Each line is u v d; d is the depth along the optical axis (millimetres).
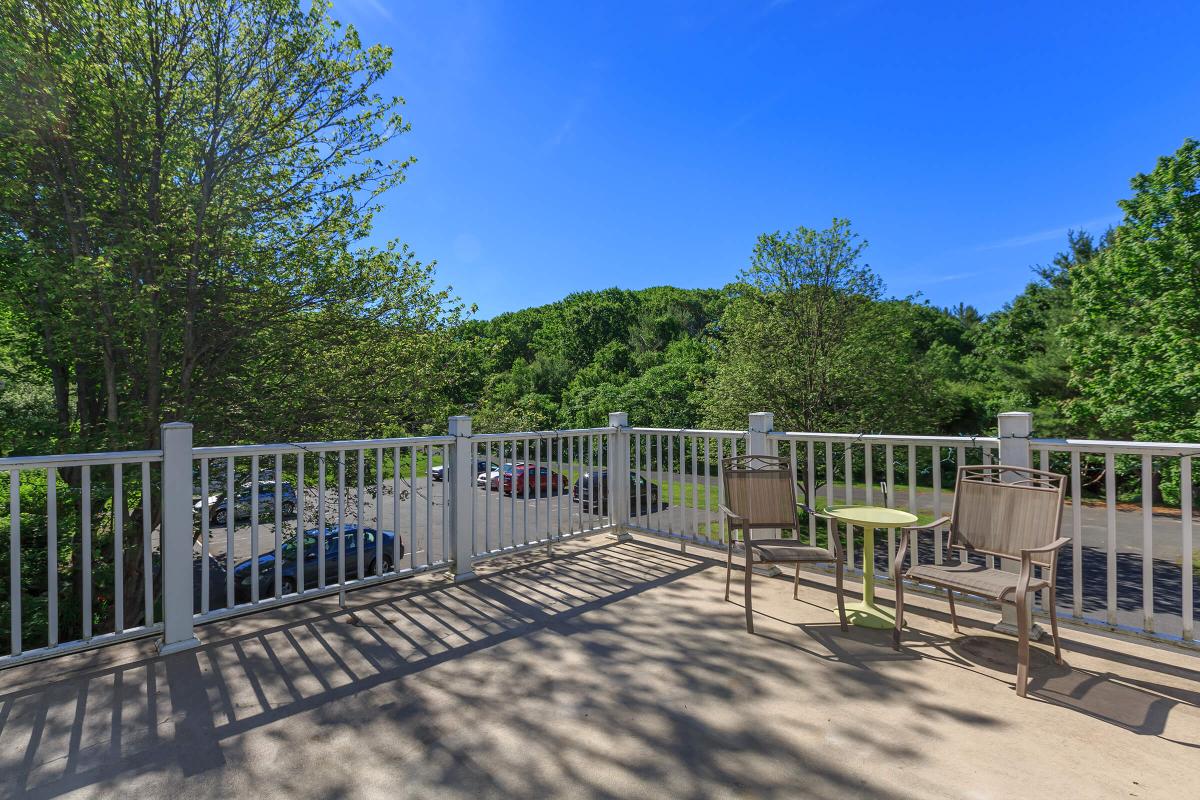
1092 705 2203
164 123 6621
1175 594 8500
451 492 3885
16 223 6070
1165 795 1659
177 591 2695
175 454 2713
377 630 2977
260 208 7148
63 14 5797
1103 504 16812
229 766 1814
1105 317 12297
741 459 3850
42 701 2219
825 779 1738
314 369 7949
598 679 2430
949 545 2975
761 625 3055
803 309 12086
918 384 12750
